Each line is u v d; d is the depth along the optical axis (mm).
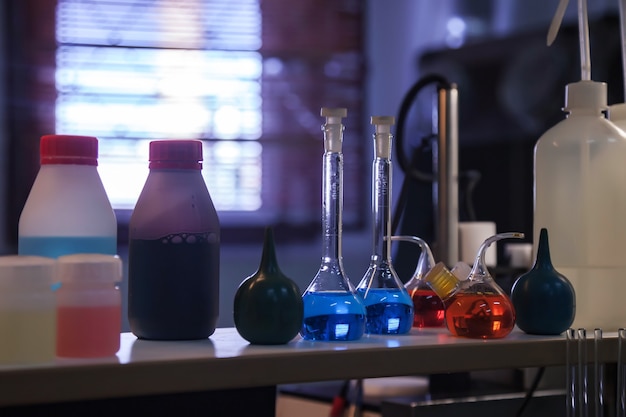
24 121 3219
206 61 3379
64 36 3268
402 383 1569
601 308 1188
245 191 3402
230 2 3391
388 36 3527
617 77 2201
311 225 3449
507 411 1359
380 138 1133
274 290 1013
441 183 1521
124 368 899
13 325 894
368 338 1083
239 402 1036
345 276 1087
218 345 1016
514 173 2303
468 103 2523
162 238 1049
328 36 3494
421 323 1180
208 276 1062
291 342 1039
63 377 879
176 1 3350
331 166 1085
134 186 3287
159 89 3336
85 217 1024
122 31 3309
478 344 1045
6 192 3199
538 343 1078
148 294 1049
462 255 1574
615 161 1200
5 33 3207
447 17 3412
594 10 2760
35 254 1015
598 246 1192
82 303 935
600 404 1123
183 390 919
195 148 1069
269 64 3439
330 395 1564
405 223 1858
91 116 3281
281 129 3439
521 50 2463
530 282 1123
